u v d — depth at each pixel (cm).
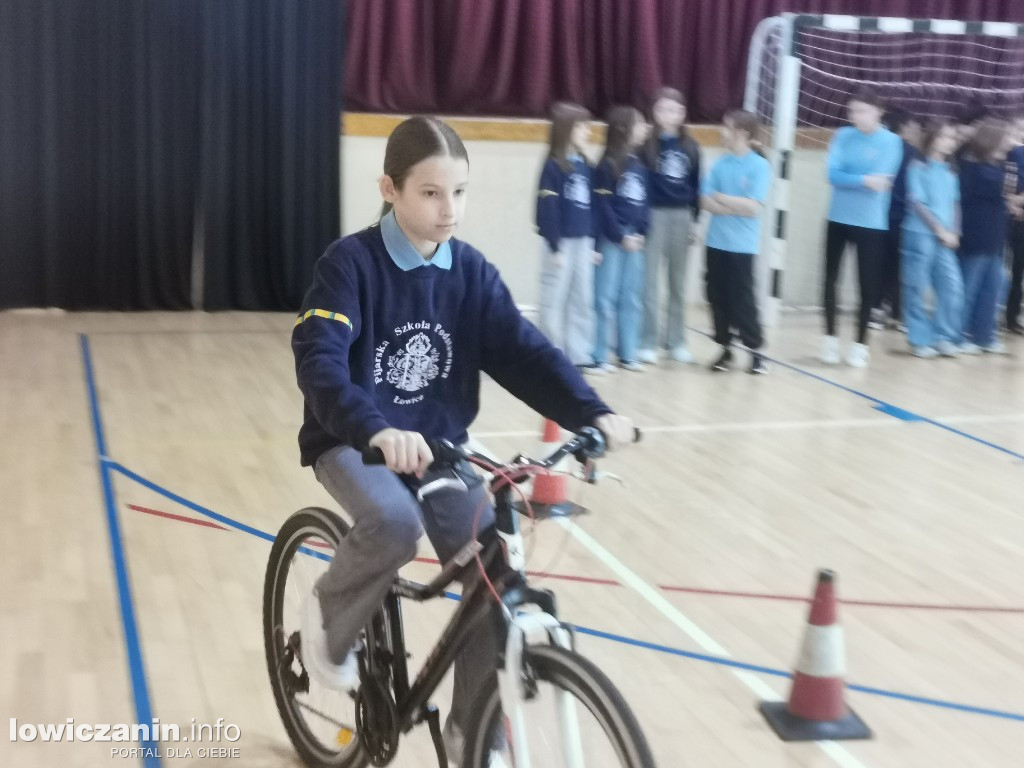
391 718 193
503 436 491
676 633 300
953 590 337
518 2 780
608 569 344
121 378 577
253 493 403
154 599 309
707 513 399
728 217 616
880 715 260
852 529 388
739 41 830
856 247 652
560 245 592
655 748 241
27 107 706
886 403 577
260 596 313
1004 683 278
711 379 621
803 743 246
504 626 164
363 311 190
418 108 785
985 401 589
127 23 709
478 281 196
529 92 799
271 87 745
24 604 303
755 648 292
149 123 728
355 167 779
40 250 731
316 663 197
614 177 609
